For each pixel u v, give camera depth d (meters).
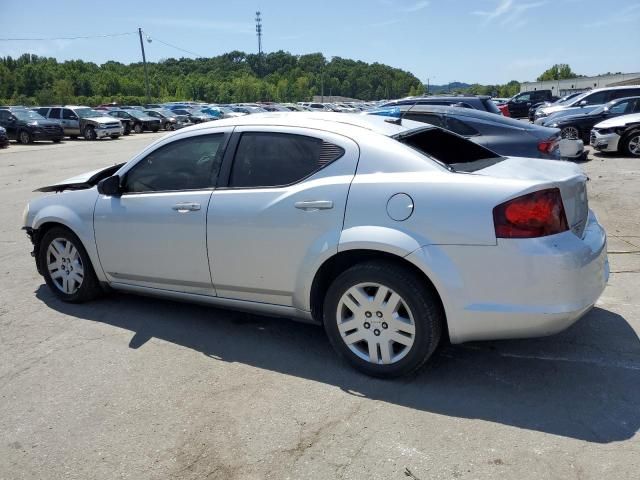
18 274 5.76
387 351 3.34
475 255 3.02
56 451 2.83
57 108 30.48
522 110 34.00
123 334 4.19
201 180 3.96
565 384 3.30
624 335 3.90
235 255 3.76
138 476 2.62
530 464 2.59
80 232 4.51
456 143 4.03
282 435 2.89
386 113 8.55
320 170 3.51
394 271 3.21
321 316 3.72
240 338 4.09
